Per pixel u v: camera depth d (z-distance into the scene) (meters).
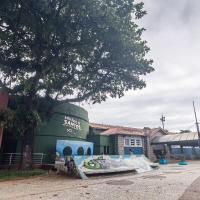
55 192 10.14
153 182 13.01
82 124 31.12
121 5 16.48
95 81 19.98
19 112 16.92
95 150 32.25
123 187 11.31
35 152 23.22
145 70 18.36
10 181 13.99
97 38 16.17
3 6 14.49
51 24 15.30
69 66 19.20
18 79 19.22
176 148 51.41
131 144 36.00
